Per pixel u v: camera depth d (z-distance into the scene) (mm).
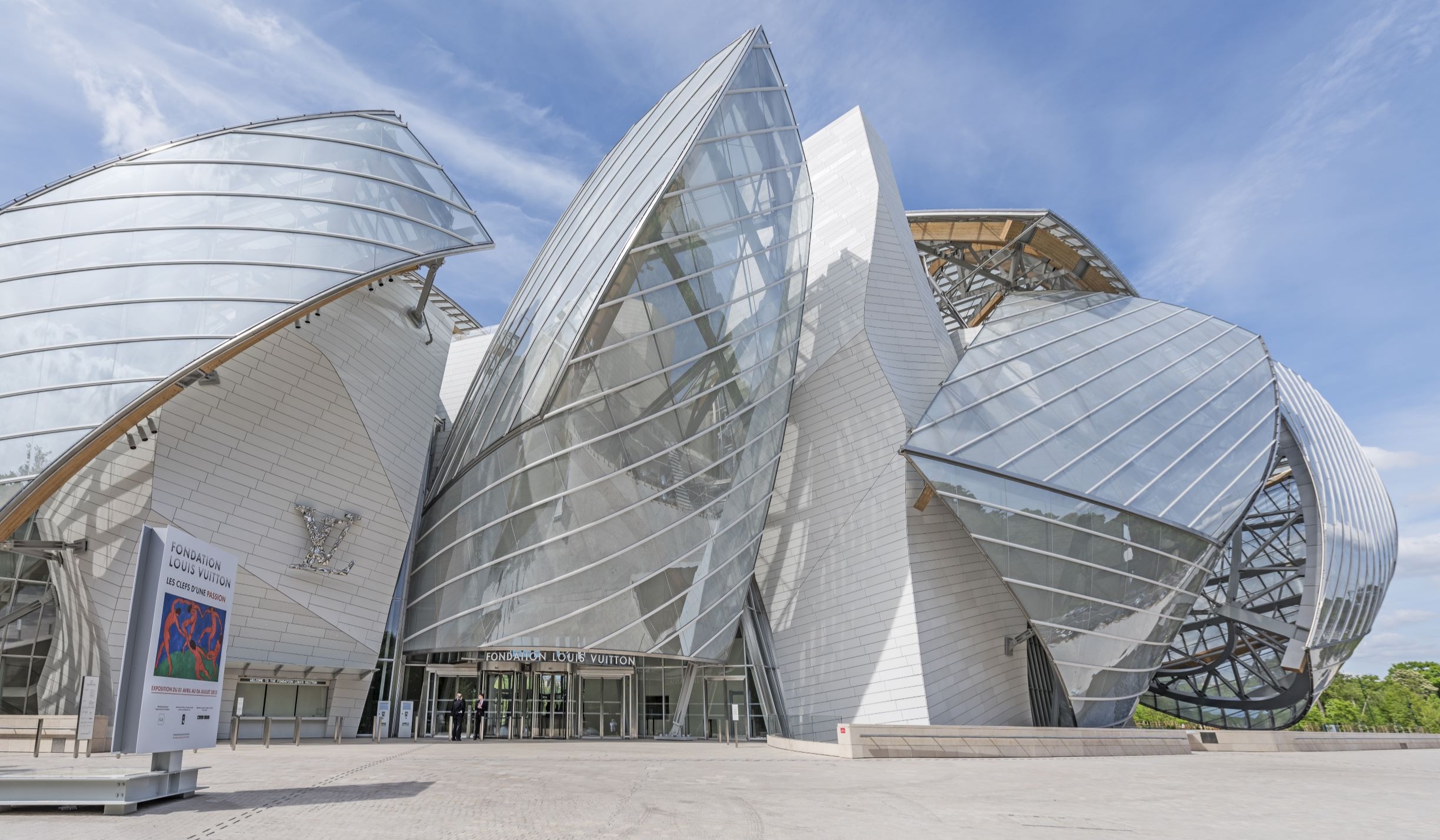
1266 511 52938
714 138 29422
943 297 46375
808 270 33781
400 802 10500
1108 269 44688
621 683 30297
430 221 27328
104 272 22906
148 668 10055
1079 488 30156
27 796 9461
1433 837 8555
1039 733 24062
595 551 25781
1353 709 93688
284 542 25469
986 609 30688
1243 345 41562
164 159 24734
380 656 27781
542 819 9359
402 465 28766
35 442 20938
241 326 22906
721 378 28562
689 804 10875
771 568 32812
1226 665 53969
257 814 9477
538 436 26766
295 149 26078
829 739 29625
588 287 27516
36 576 25984
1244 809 11094
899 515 30266
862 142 35906
